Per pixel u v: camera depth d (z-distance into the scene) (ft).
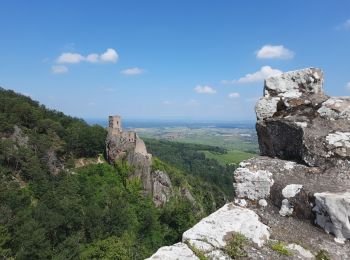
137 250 196.54
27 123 338.54
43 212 202.59
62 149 308.81
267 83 26.63
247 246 16.94
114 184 283.59
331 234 17.19
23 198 234.99
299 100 24.68
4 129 298.35
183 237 17.63
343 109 22.61
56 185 269.64
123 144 302.25
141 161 290.76
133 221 240.94
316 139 21.38
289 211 19.16
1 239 167.02
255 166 22.27
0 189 227.61
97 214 217.15
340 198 16.79
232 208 20.18
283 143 23.94
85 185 275.39
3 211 190.19
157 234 228.02
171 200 281.33
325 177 19.93
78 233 202.49
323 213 17.56
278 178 20.75
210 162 530.68
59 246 183.93
